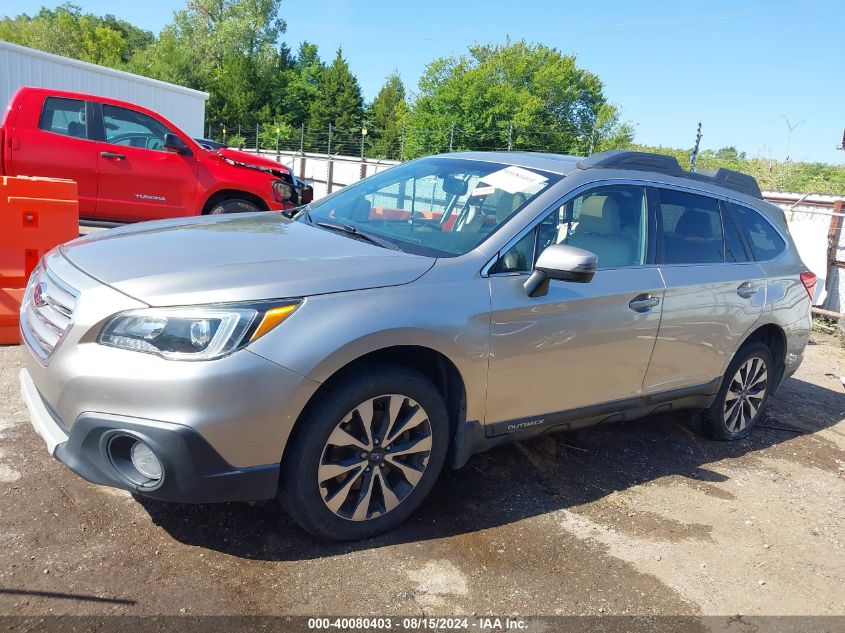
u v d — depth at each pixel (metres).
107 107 7.84
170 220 3.83
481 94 39.78
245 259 2.88
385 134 54.44
